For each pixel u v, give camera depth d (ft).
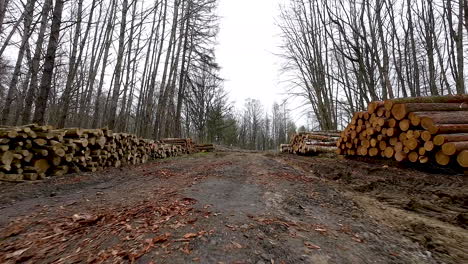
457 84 34.96
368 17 33.22
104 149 24.16
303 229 8.20
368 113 23.48
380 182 15.70
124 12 37.42
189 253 6.23
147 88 68.64
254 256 6.21
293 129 196.75
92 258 6.22
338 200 12.13
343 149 28.89
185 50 65.16
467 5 22.25
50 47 22.30
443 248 7.57
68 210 10.60
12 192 13.62
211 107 90.22
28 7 29.37
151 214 9.05
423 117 17.52
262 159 32.01
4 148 15.97
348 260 6.46
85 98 61.67
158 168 23.07
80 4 39.45
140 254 6.17
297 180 16.60
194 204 10.21
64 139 19.81
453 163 16.28
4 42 31.86
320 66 59.06
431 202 11.92
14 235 8.13
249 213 9.32
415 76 43.47
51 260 6.44
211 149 64.69
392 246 7.50
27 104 26.18
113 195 13.16
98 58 52.75
